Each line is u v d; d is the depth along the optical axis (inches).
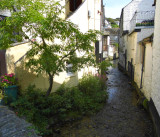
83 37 187.6
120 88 426.6
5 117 123.1
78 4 412.8
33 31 190.2
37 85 244.2
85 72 375.6
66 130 210.1
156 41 226.5
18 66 215.0
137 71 399.2
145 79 303.6
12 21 156.5
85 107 264.8
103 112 268.4
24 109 191.9
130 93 379.9
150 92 263.4
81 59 217.5
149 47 279.7
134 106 295.1
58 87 282.5
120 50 831.7
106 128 215.8
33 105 205.2
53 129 207.3
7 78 198.1
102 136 196.5
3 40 159.2
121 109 281.3
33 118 194.5
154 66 235.9
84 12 374.0
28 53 204.5
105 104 306.5
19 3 163.8
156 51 224.8
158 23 216.7
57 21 177.9
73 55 215.3
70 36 201.6
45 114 212.7
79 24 354.0
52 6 182.9
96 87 320.2
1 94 187.0
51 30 176.1
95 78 349.7
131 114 259.8
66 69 220.8
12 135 97.0
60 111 228.4
